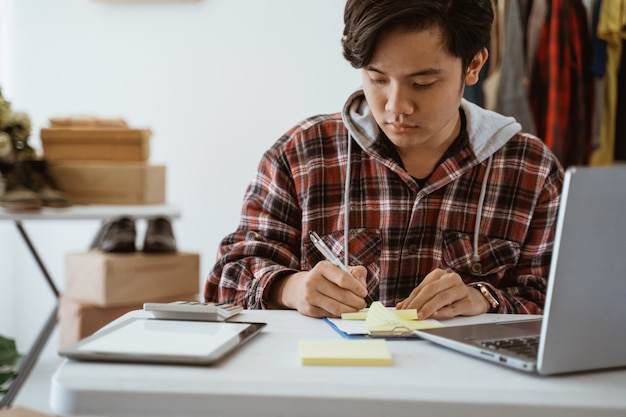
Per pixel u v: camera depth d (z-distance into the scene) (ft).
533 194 4.77
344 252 4.65
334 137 4.86
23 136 8.19
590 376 2.73
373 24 3.77
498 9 8.74
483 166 4.76
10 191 7.40
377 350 2.88
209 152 10.51
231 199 10.55
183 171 10.55
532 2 8.85
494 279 4.68
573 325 2.63
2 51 10.53
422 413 2.38
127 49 10.48
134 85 10.50
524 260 4.79
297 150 4.84
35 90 10.56
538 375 2.70
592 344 2.70
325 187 4.78
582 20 9.02
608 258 2.64
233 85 10.41
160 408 2.40
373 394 2.42
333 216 4.76
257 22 10.31
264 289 4.17
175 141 10.52
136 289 7.81
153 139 10.52
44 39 10.51
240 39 10.35
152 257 7.91
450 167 4.65
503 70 8.70
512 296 4.28
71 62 10.52
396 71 3.87
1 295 10.84
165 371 2.59
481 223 4.72
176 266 8.07
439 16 3.78
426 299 3.74
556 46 8.72
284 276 4.26
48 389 9.86
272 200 4.79
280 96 10.37
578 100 8.88
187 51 10.42
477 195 4.73
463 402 2.39
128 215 7.49
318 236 4.40
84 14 10.46
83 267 7.82
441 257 4.65
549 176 4.84
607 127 9.21
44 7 10.48
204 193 10.57
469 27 3.92
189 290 8.19
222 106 10.44
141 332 3.08
